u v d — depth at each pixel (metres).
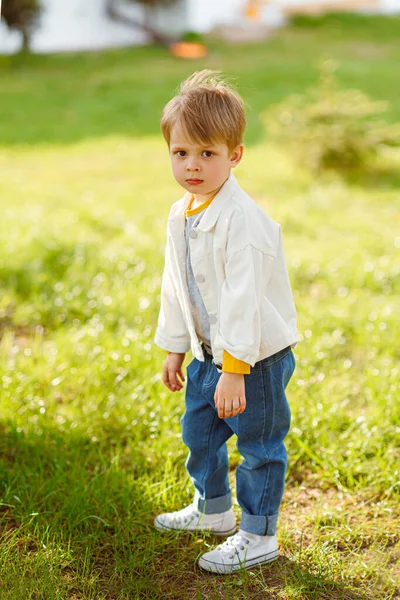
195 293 2.20
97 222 6.21
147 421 3.17
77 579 2.24
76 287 4.70
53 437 3.03
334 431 3.14
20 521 2.53
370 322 4.28
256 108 12.01
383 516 2.62
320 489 2.80
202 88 2.07
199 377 2.31
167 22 20.39
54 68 16.56
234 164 2.13
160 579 2.29
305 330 4.10
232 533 2.54
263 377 2.19
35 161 9.25
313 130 8.10
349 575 2.28
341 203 7.14
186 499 2.70
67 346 3.91
